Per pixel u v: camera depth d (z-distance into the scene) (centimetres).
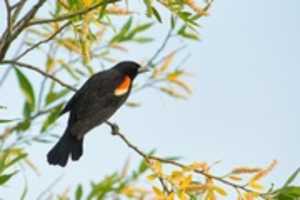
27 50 773
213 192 797
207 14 793
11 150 686
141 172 789
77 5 794
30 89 688
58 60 839
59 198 630
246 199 800
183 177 798
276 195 806
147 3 770
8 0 721
